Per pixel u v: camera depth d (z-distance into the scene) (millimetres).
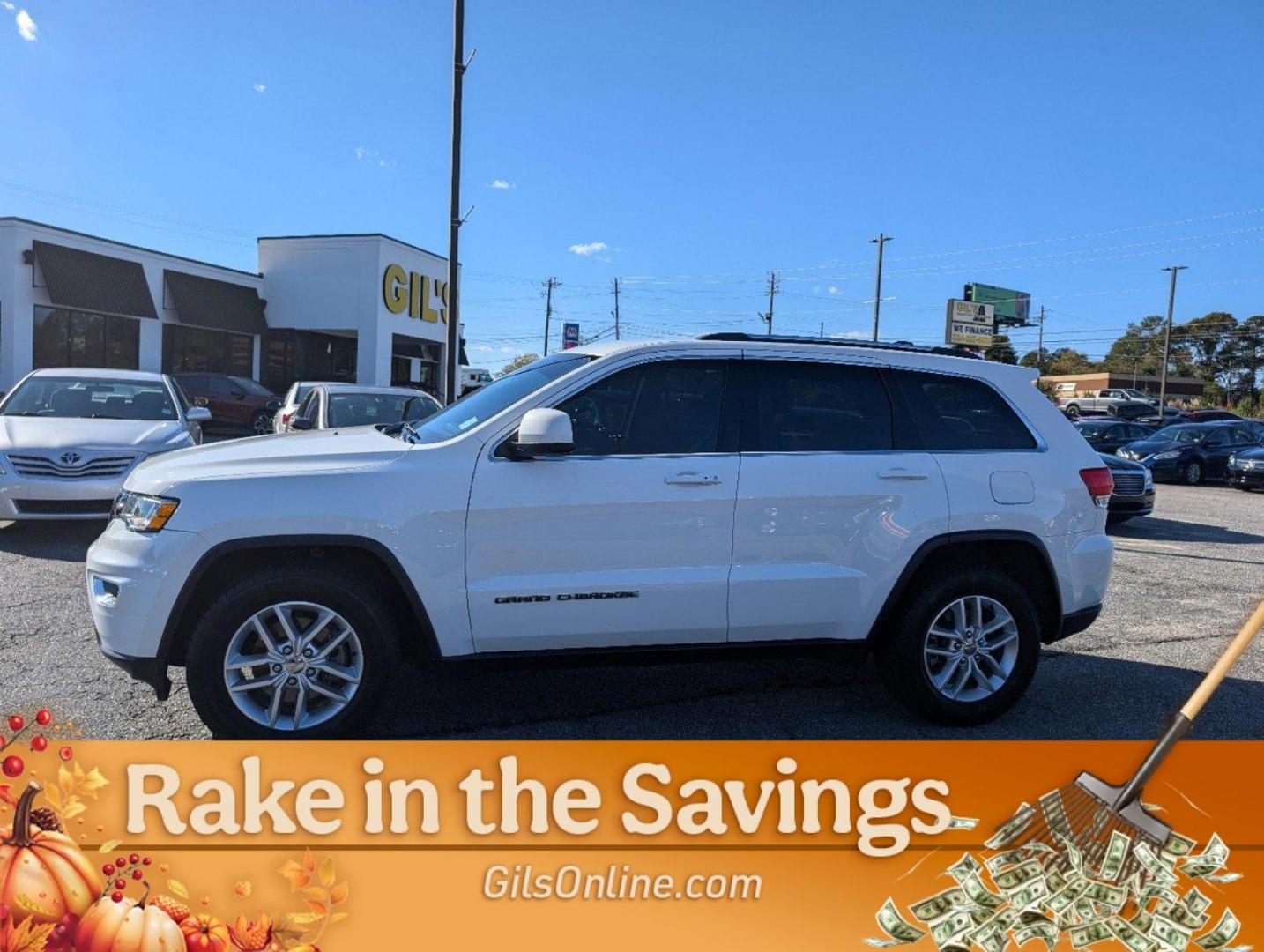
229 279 27609
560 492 3814
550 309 62156
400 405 10891
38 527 8844
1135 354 106312
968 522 4215
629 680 4863
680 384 4109
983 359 4586
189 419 9430
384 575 3818
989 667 4312
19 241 21312
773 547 4023
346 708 3691
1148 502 11953
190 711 4199
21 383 9422
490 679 4812
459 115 14859
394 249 29531
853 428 4246
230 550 3590
